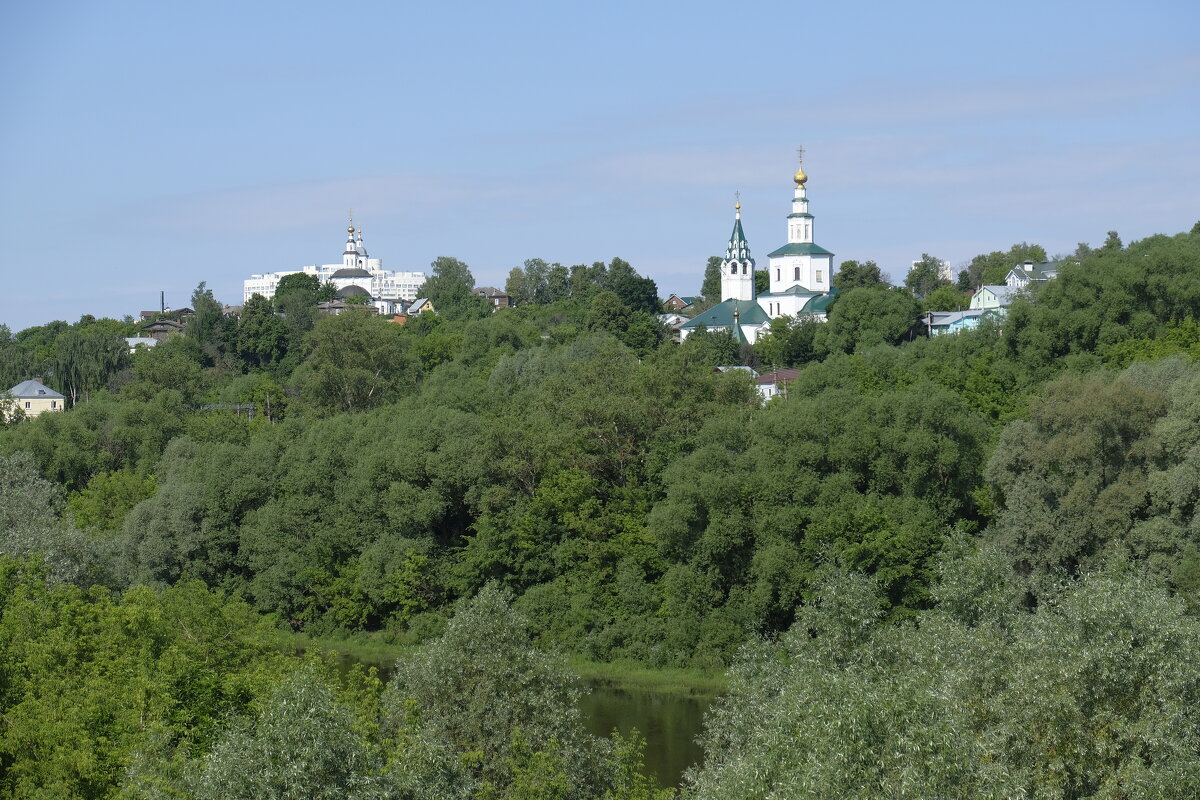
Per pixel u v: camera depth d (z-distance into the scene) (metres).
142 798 37.66
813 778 34.88
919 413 79.94
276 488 96.44
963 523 78.44
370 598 90.25
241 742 35.94
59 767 43.00
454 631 48.09
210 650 56.66
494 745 45.31
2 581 59.41
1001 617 51.50
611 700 73.56
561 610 83.62
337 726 36.62
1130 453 71.31
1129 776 37.16
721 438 86.56
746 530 79.00
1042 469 72.62
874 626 50.25
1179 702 38.66
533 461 90.88
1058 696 39.19
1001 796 34.50
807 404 83.50
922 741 34.75
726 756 47.38
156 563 91.88
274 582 91.00
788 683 46.78
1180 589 64.50
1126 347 109.19
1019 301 120.31
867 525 76.12
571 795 44.97
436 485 91.38
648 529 83.56
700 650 78.06
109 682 49.03
